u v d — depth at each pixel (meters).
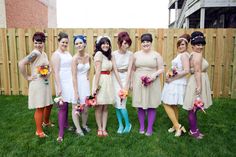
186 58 3.61
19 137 3.76
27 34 6.38
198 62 3.44
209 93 3.66
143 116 4.04
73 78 3.62
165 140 3.70
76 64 3.62
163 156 3.20
